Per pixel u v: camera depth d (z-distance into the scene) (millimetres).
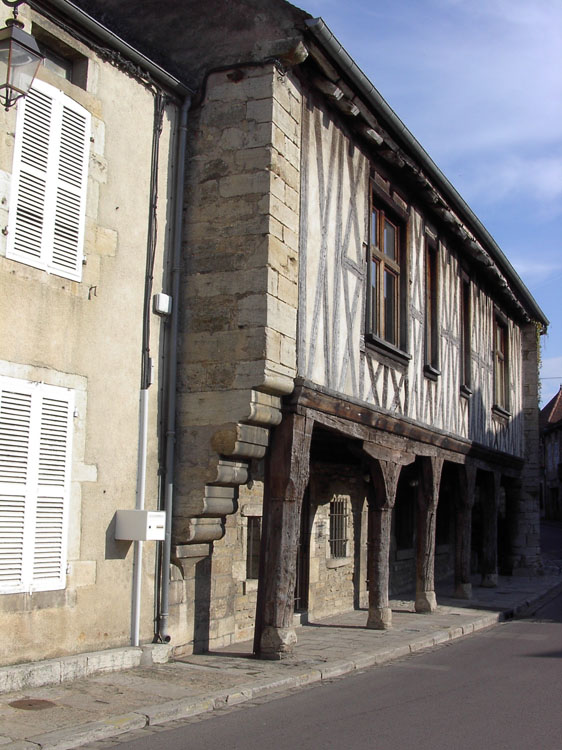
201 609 7859
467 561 13445
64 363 6363
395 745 4820
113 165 6980
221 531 7738
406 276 10797
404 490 14203
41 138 6207
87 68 6785
